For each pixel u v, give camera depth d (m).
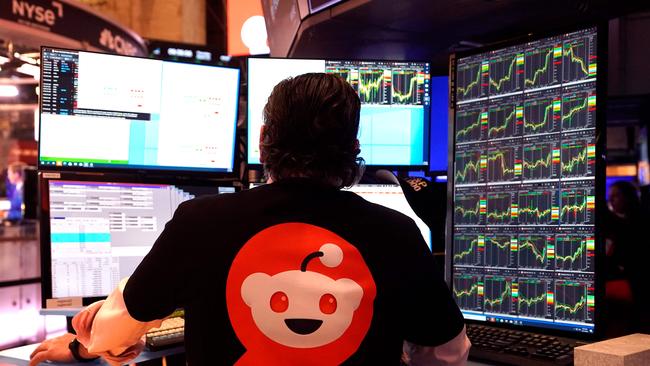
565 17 1.94
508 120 1.63
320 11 2.01
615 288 2.47
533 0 1.74
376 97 1.83
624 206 3.47
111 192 1.62
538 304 1.52
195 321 0.88
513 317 1.58
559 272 1.49
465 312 1.69
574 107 1.48
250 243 0.88
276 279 0.86
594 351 1.15
